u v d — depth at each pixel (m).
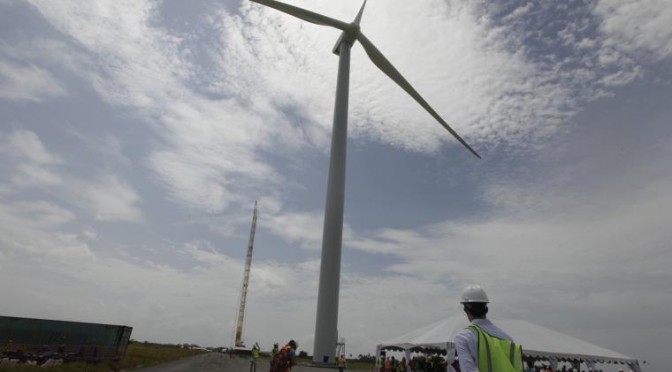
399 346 25.69
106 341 29.31
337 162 45.28
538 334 23.92
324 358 39.03
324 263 42.19
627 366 22.53
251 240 111.50
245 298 108.94
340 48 49.75
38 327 26.27
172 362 42.41
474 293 3.76
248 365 45.69
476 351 3.28
